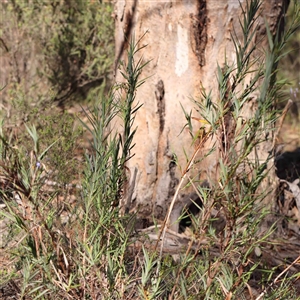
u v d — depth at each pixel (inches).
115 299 97.3
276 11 186.2
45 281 95.7
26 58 319.0
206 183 180.7
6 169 88.3
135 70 102.5
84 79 324.8
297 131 332.8
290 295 107.9
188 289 97.3
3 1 320.8
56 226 104.0
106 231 99.1
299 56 367.6
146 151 194.5
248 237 93.7
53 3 319.6
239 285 99.9
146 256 92.4
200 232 94.6
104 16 319.0
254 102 166.7
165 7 190.2
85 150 109.3
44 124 180.7
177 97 191.5
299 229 191.0
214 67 187.5
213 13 185.3
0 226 126.8
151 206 192.2
